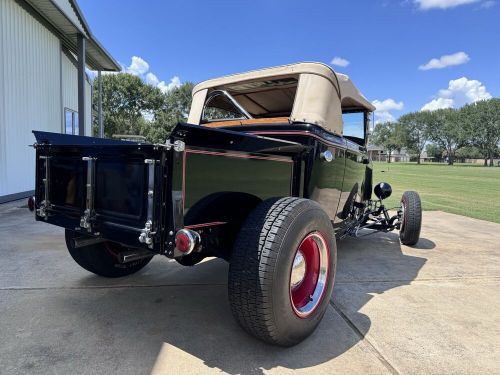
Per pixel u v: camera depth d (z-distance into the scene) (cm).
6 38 862
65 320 272
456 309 311
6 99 863
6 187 866
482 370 223
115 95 4503
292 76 356
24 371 208
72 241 328
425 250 519
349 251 509
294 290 244
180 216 199
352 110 485
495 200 1202
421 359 232
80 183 249
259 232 216
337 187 377
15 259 414
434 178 2566
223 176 225
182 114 4575
